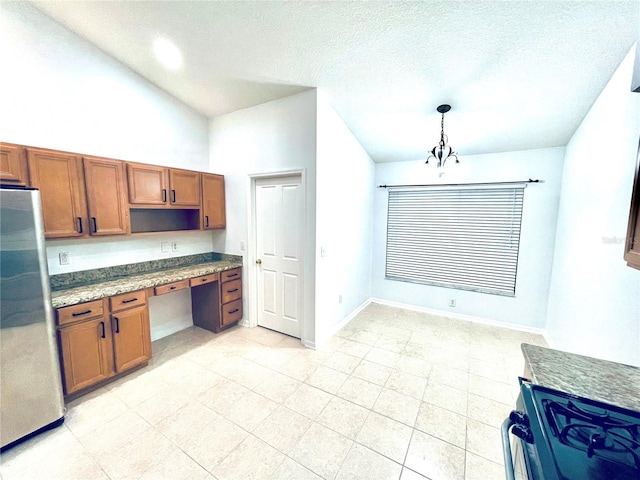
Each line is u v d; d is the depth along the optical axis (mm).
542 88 2322
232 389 2307
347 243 3629
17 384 1707
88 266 2594
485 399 2201
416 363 2730
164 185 2889
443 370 2609
